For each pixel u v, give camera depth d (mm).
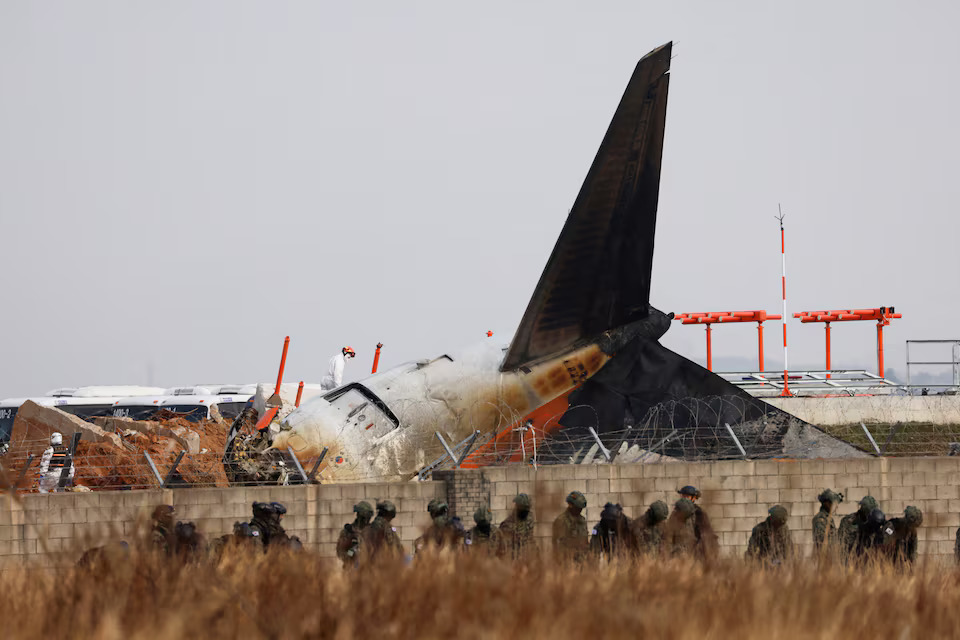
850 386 125938
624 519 53125
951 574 45656
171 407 171625
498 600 30531
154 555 36969
